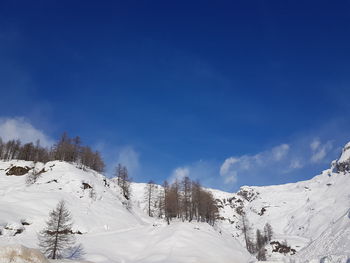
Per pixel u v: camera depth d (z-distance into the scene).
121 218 95.88
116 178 138.50
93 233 81.12
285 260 35.50
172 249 70.25
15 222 73.50
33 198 88.94
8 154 141.38
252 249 118.38
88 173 117.94
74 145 136.88
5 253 30.80
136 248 73.81
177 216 103.50
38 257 32.44
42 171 111.19
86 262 46.78
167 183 113.56
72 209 88.38
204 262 65.56
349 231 29.28
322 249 30.67
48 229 63.22
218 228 102.44
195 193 105.50
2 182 102.94
